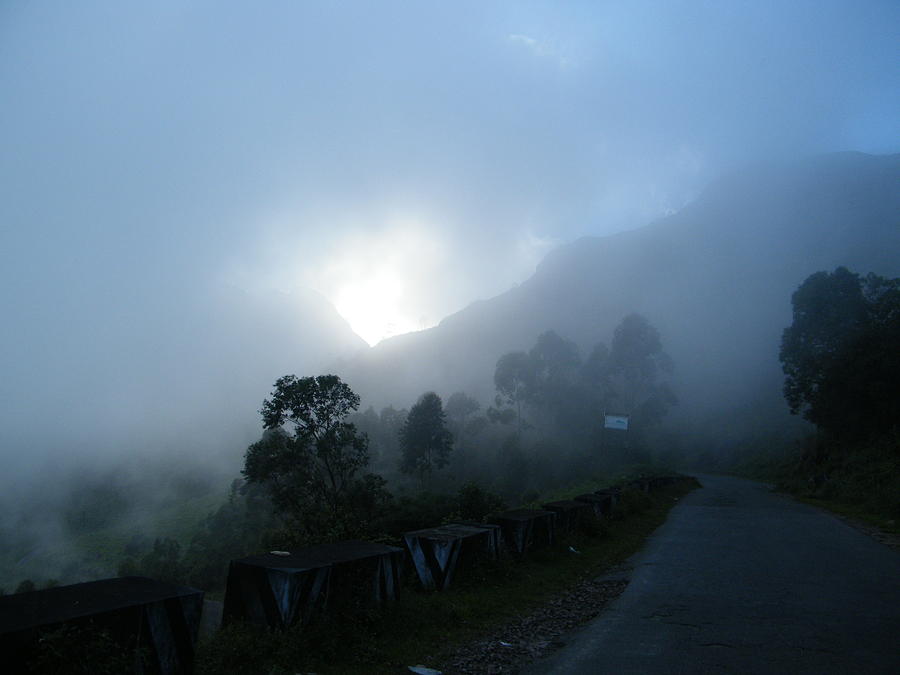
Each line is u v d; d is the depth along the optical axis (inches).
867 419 1331.2
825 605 297.0
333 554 268.7
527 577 380.5
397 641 252.8
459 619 287.9
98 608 167.5
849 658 217.5
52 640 148.8
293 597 226.8
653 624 273.9
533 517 448.1
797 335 1802.4
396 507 668.7
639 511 790.5
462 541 355.9
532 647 251.3
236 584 241.9
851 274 1760.6
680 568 412.8
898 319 1341.0
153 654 177.9
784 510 845.2
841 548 479.5
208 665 202.1
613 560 462.3
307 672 211.0
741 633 252.7
